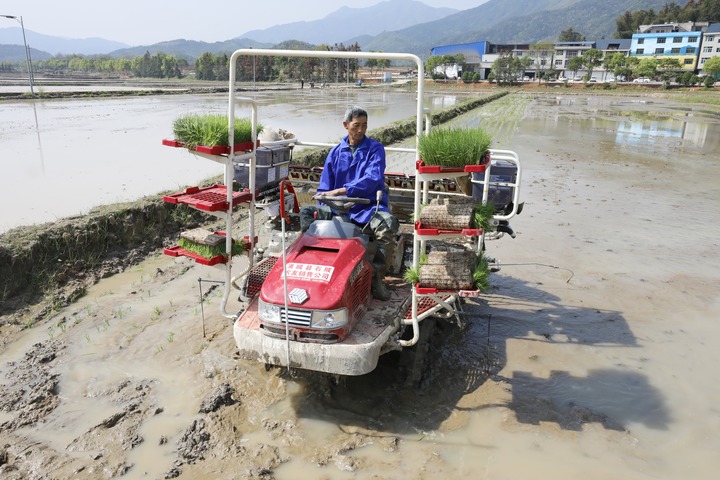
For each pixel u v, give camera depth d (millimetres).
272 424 4223
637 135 24234
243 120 5125
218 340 5453
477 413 4461
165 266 7512
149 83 75938
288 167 6387
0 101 35281
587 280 7344
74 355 5168
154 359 5117
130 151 15773
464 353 5426
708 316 6305
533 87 83250
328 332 4008
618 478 3785
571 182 13609
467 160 4113
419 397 4660
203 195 4844
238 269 7414
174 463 3801
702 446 4137
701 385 4938
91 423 4207
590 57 92562
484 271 4152
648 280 7344
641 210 10938
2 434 4055
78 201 9586
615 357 5395
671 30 110438
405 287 5211
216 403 4426
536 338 5770
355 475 3734
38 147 16203
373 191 4883
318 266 4242
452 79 99312
